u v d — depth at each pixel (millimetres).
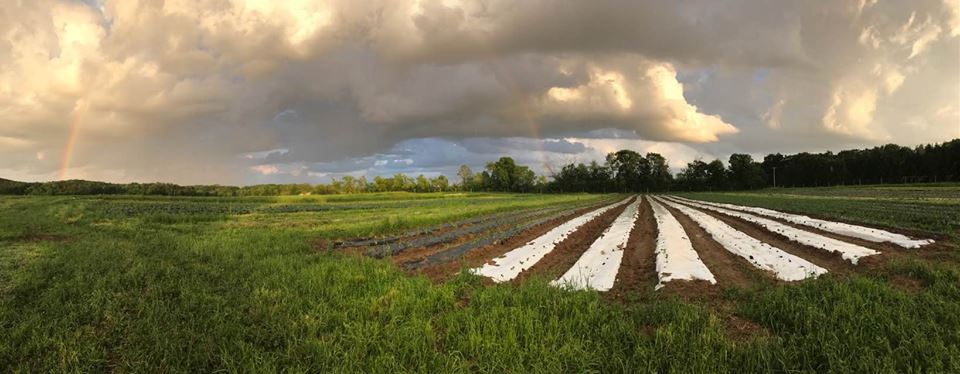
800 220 24062
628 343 6371
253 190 101562
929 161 102625
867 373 5188
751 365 5512
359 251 16250
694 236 19422
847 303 7406
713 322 6906
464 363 5781
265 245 15719
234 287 9414
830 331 6176
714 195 88750
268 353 6016
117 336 6574
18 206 39000
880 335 6172
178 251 13867
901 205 32688
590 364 5781
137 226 23375
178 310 7555
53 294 8375
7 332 6586
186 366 5660
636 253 15672
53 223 23703
